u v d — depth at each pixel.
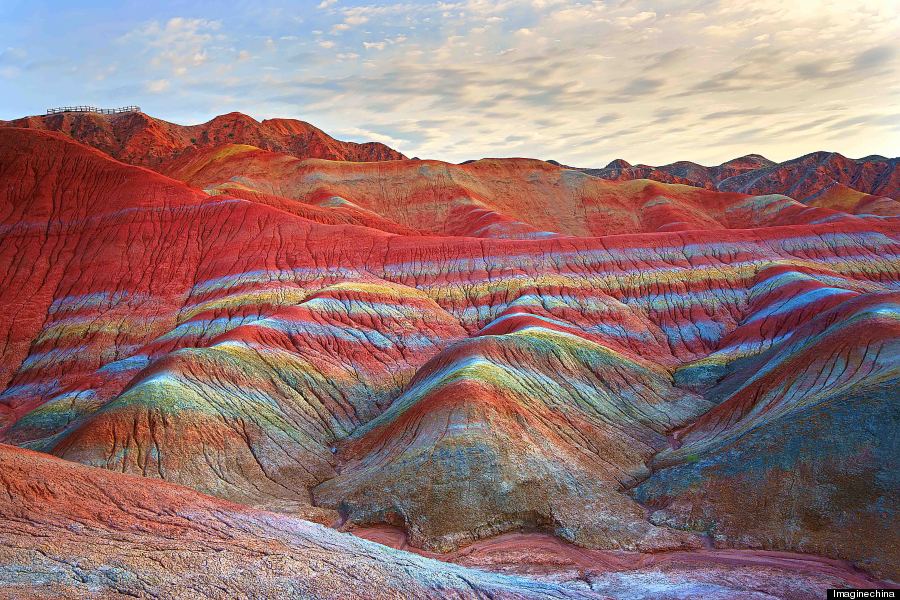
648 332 106.19
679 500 54.09
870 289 119.81
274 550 34.94
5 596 26.11
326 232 134.50
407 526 53.28
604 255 125.31
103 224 135.50
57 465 37.84
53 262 129.25
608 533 51.47
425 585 35.19
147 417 64.88
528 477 55.97
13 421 93.94
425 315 107.50
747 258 126.12
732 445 56.47
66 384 103.06
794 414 55.41
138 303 119.38
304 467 67.00
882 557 42.41
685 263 124.44
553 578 44.62
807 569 43.16
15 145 150.75
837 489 47.59
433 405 64.50
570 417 68.12
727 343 99.88
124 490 37.50
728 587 41.06
